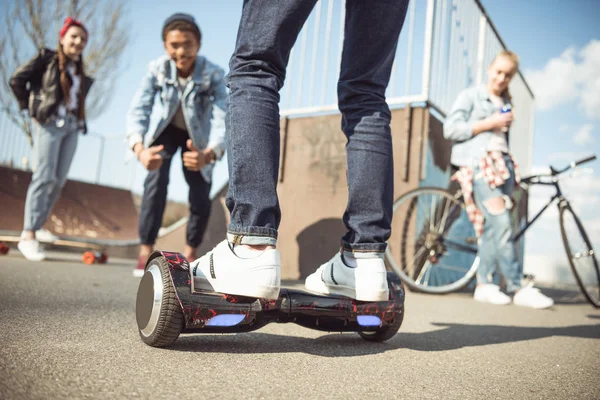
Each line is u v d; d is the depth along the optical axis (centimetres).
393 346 129
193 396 70
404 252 322
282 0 99
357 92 118
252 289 95
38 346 91
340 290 120
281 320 113
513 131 516
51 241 387
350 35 118
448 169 357
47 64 328
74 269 293
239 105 100
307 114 368
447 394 85
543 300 289
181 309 98
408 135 329
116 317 135
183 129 295
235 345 112
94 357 87
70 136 346
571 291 511
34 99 324
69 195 589
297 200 363
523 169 555
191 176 292
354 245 116
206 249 423
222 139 282
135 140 270
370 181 114
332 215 347
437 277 350
